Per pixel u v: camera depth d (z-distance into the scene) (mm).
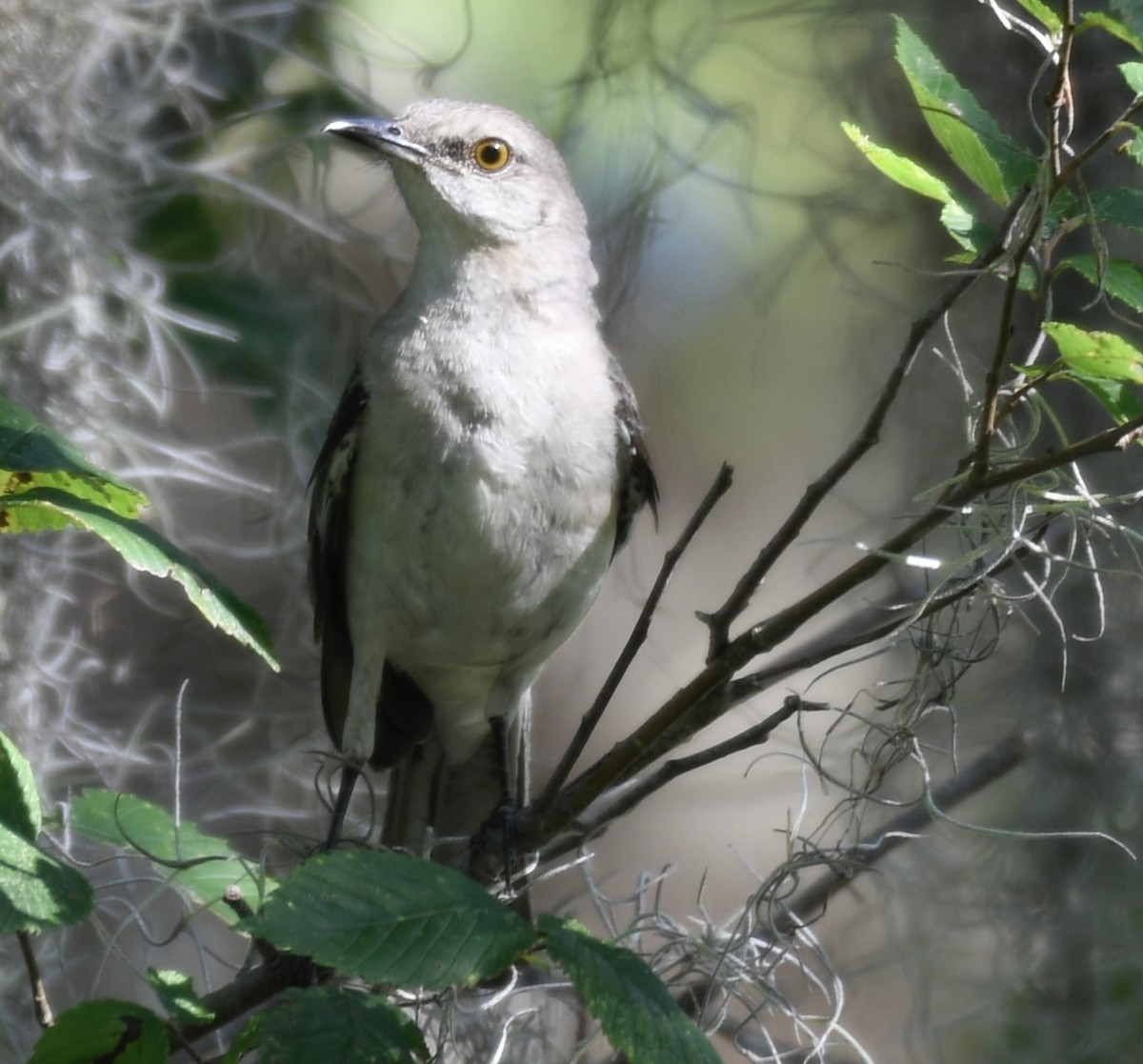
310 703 9984
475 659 8781
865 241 11742
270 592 10133
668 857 13023
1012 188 4992
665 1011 4559
